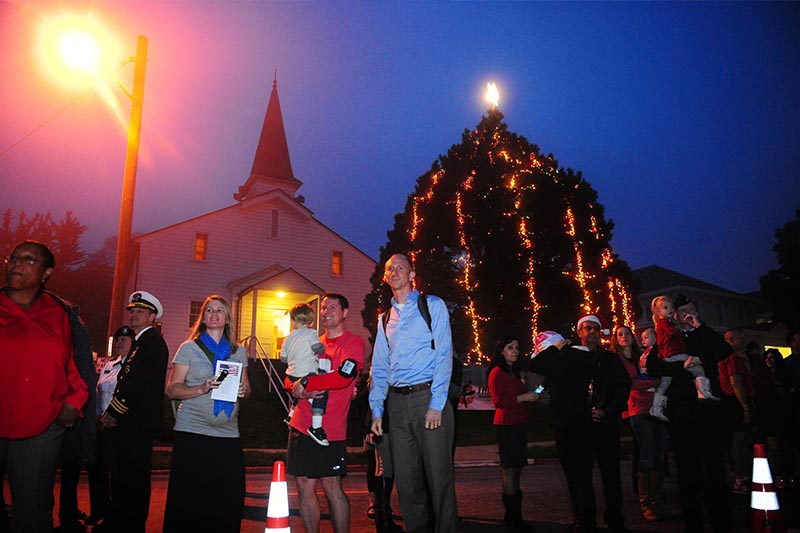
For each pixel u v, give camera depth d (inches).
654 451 267.3
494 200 898.7
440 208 924.0
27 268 154.3
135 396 192.7
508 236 880.9
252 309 1159.0
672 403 205.0
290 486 386.3
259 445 637.9
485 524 253.1
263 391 850.1
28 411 147.7
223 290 1208.8
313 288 1238.3
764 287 1536.7
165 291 1157.1
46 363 151.6
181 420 176.1
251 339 1142.3
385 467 238.4
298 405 195.8
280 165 1567.4
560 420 223.3
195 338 184.9
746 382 327.6
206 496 170.7
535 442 680.4
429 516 215.9
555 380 227.1
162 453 499.5
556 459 545.3
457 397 243.3
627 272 901.8
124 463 190.2
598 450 223.6
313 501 191.0
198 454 172.9
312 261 1306.6
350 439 519.8
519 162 930.1
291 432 197.5
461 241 901.2
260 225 1269.7
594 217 908.6
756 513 167.3
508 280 873.5
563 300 867.4
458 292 892.6
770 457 346.9
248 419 732.0
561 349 230.1
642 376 283.7
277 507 131.3
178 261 1181.1
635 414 272.5
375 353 192.1
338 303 211.3
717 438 197.0
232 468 176.9
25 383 148.3
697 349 201.2
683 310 206.1
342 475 192.4
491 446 650.8
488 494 339.9
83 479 389.1
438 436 175.0
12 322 151.7
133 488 189.8
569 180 927.7
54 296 164.6
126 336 264.2
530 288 863.1
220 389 176.1
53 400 153.0
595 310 861.8
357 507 300.8
